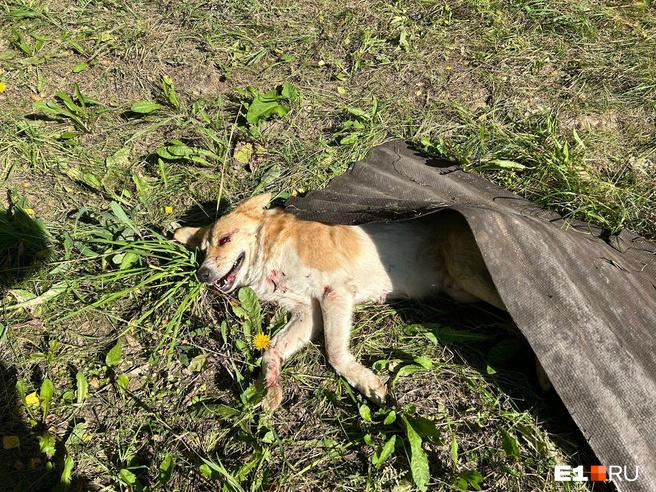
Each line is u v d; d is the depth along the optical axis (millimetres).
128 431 1103
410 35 2018
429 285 1334
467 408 1104
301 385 1177
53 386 1165
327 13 2135
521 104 1799
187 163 1664
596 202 1442
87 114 1712
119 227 1460
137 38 1986
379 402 1106
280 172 1624
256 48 2004
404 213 1147
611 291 1107
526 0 2117
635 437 910
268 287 1390
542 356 978
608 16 2086
